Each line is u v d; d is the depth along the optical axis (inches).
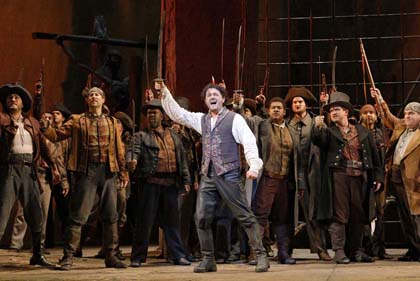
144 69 583.2
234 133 295.9
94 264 354.3
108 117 335.3
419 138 344.8
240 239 358.3
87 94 344.5
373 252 382.0
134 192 424.5
